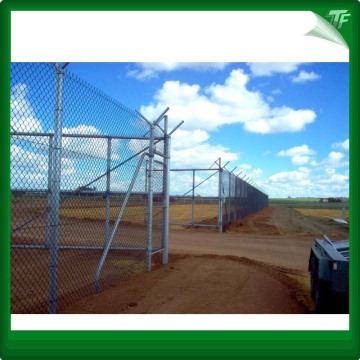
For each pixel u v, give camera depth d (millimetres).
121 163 6758
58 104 4469
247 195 30969
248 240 14531
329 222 30125
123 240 8750
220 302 5414
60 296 5195
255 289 6227
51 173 4535
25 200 4699
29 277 6047
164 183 8062
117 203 7086
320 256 4961
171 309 4988
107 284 5969
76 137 5441
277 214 38938
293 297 6070
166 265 7797
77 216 6992
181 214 30328
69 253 7953
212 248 12070
